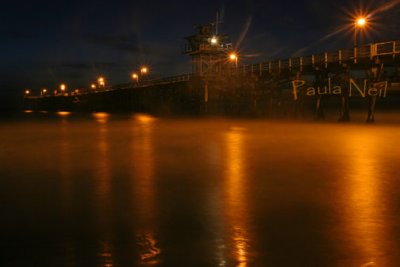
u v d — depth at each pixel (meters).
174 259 8.30
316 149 21.19
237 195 12.68
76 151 22.81
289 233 9.45
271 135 27.83
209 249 8.72
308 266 7.92
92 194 13.11
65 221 10.51
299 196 12.42
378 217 10.38
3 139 30.20
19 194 13.24
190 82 54.34
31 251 8.72
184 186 13.95
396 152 19.78
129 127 38.97
